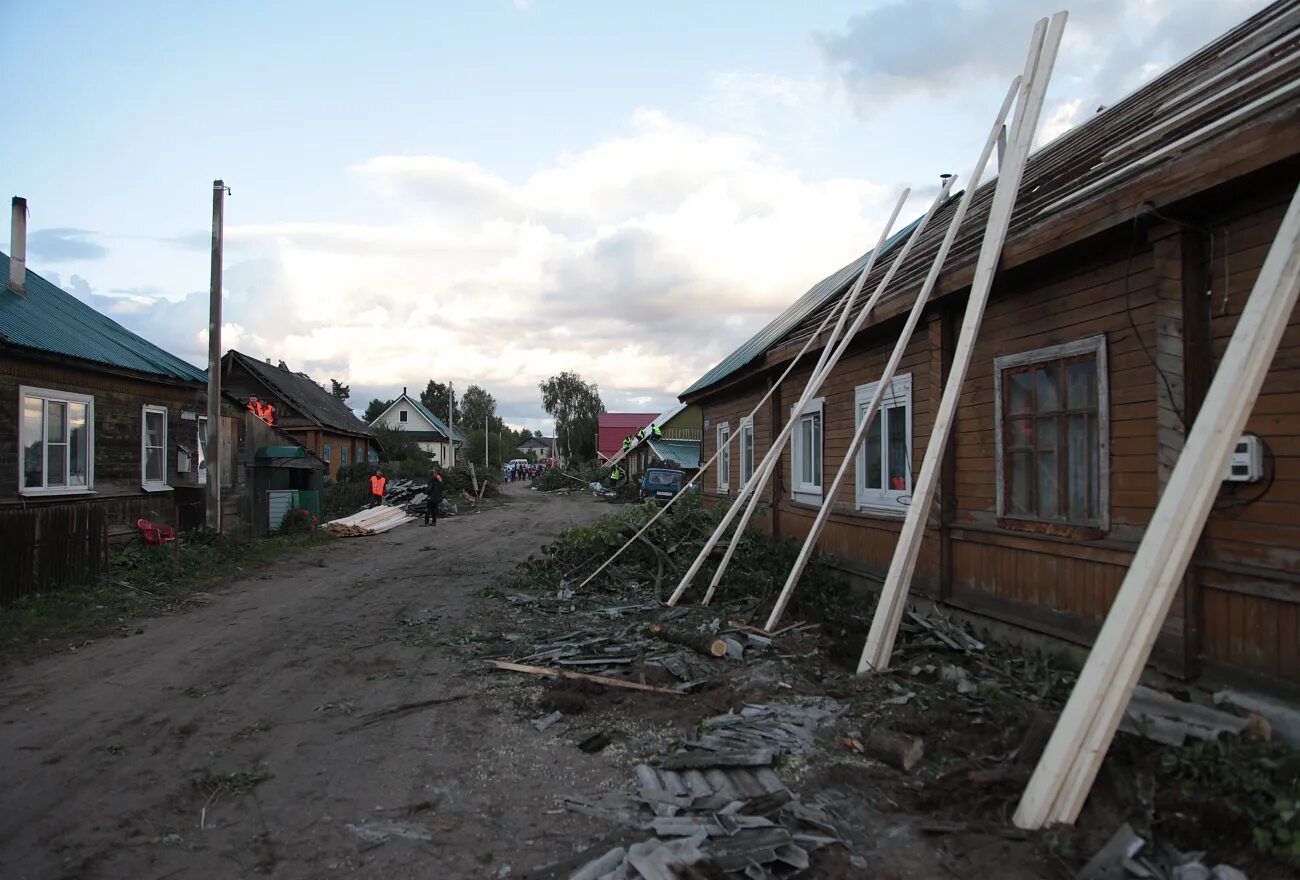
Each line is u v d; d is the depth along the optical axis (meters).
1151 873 2.88
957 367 5.69
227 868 3.28
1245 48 5.83
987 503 6.40
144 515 14.45
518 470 74.56
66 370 12.55
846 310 8.43
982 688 4.93
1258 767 3.43
